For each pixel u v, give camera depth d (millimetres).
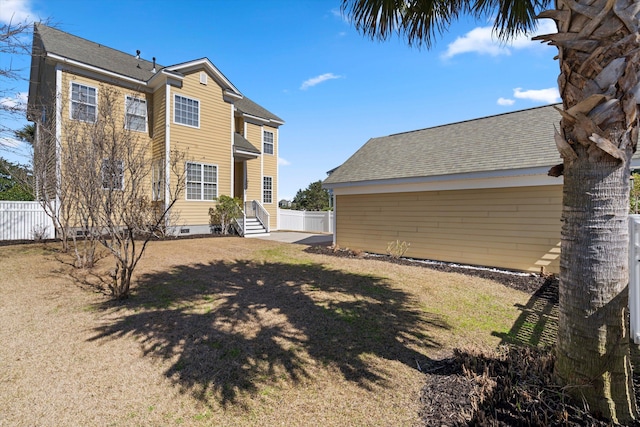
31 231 10688
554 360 2533
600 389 2002
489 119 10438
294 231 19250
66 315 4266
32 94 15180
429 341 3600
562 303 2225
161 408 2449
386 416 2309
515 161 7336
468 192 8148
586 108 1999
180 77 13109
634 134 2008
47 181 8180
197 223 13914
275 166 20031
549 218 6949
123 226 6629
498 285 6090
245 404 2492
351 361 3150
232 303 4859
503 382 2420
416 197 9141
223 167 15000
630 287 3148
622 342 2018
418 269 7520
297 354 3299
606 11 1937
